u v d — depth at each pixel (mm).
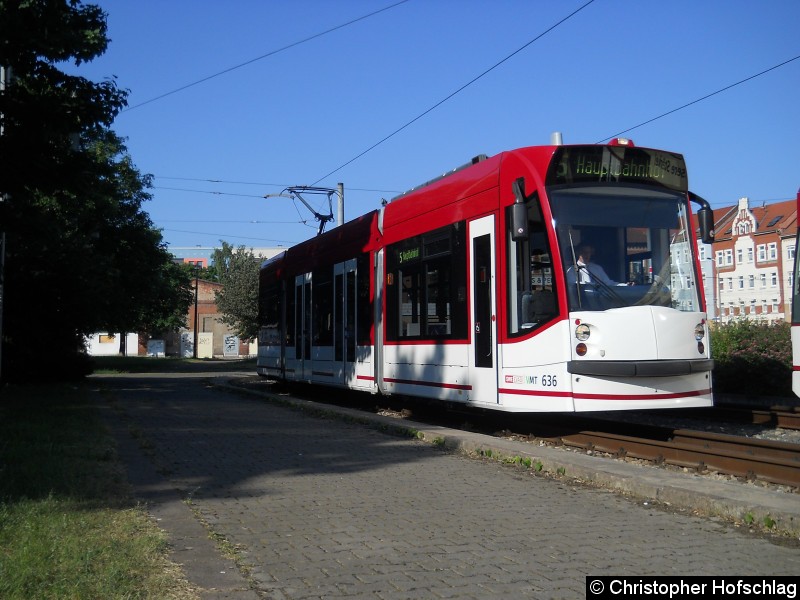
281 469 9023
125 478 8250
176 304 48875
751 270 68438
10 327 23344
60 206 23562
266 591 4824
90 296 24219
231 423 13375
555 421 12609
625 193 10484
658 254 10461
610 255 10211
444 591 4863
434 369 12820
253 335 61469
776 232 66125
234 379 28500
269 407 16438
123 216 35188
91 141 31641
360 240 16031
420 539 6059
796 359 12375
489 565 5398
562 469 8570
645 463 9477
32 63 14945
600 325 9781
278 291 21953
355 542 5973
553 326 9953
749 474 8266
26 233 16250
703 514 6789
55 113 15117
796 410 13359
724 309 70812
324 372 17781
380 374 14852
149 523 6312
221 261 64062
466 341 11867
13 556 5102
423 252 13312
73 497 6984
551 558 5559
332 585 4957
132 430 12070
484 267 11453
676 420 13750
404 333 13922
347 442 11117
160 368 43031
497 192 11172
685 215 10734
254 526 6426
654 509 7047
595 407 9688
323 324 17984
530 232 10492
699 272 10602
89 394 19797
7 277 22734
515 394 10641
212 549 5664
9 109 14906
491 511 6992
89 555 5195
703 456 8906
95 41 15023
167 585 4828
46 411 14336
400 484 8188
